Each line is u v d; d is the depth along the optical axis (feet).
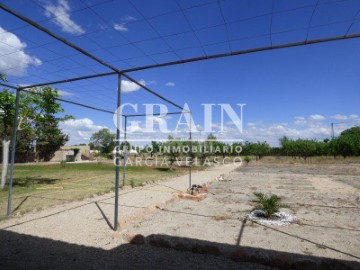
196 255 12.71
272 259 11.62
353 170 62.18
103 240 14.53
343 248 13.51
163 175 51.16
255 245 13.85
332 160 95.81
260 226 17.31
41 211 20.66
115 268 11.23
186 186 35.04
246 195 29.58
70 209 21.39
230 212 21.13
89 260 12.02
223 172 58.29
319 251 13.10
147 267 11.35
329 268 10.98
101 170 64.39
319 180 44.16
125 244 14.06
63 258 12.22
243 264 11.74
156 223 17.97
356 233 15.90
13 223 17.42
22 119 32.73
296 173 57.21
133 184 35.47
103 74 17.12
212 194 30.30
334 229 16.70
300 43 12.19
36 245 13.74
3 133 32.27
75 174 53.72
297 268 11.21
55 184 37.55
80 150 141.79
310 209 22.38
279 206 20.12
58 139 120.06
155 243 13.93
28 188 33.30
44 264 11.58
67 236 15.07
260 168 72.84
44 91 31.42
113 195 28.12
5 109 30.71
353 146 88.38
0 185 32.09
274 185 38.37
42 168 71.41
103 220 18.19
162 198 26.32
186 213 20.83
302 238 14.98
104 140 172.14
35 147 111.96
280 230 16.46
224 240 14.61
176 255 12.69
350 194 30.09
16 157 107.45
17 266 11.36
